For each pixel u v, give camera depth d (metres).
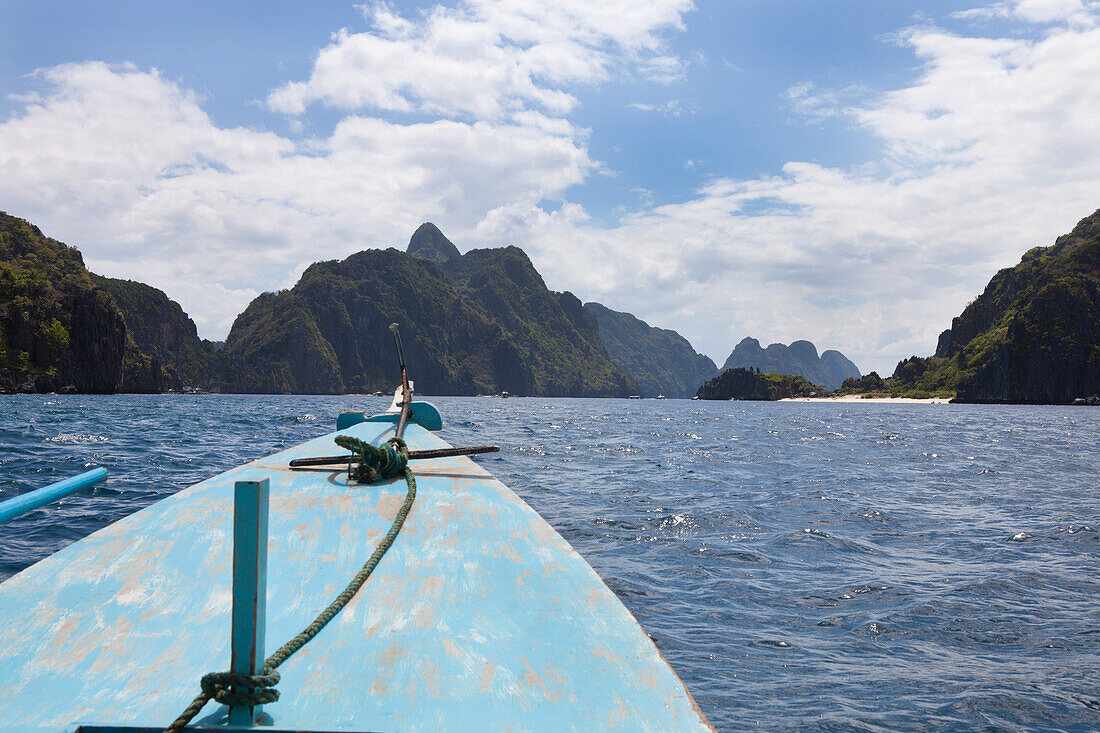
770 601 6.29
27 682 1.61
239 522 1.41
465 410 64.81
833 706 4.30
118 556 2.45
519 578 2.35
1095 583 6.90
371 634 1.90
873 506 11.21
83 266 169.50
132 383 143.25
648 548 8.08
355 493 3.40
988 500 12.13
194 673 1.66
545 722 1.47
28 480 11.26
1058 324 164.38
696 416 59.16
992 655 5.15
